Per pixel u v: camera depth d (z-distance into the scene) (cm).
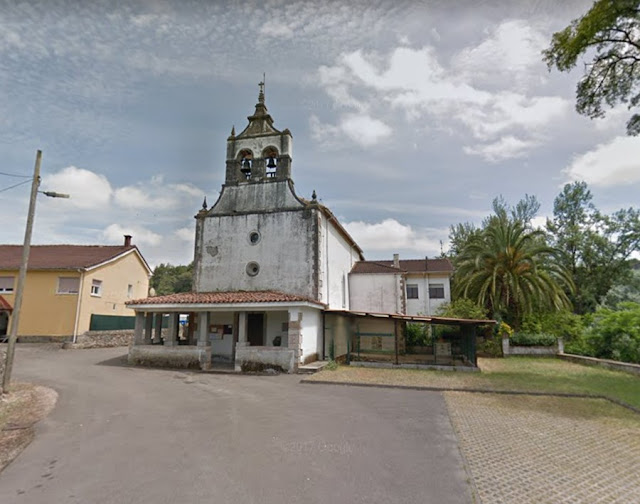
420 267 2756
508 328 2145
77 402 982
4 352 1873
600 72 1353
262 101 2122
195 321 1875
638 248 3384
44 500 476
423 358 1952
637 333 1680
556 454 621
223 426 770
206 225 1983
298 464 576
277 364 1466
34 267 2247
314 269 1786
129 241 2988
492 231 2383
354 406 936
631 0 1123
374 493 484
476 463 582
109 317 2486
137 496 481
